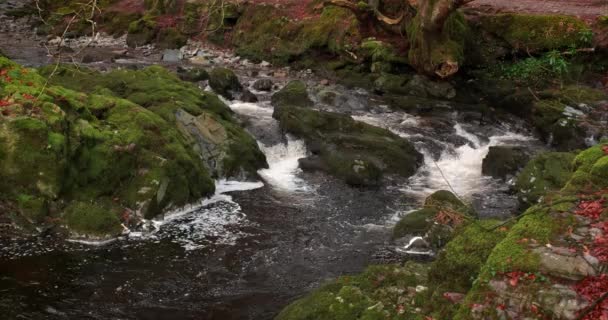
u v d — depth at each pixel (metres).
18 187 8.80
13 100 9.13
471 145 13.98
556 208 5.27
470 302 4.71
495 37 17.58
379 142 12.60
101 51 23.67
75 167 9.38
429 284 5.77
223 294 7.47
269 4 23.83
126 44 25.95
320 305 5.82
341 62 19.69
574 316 4.30
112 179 9.62
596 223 5.00
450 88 16.88
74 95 10.54
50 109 9.24
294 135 13.38
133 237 8.92
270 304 7.27
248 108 15.64
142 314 6.92
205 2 25.56
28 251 8.22
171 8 26.66
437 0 15.35
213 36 24.59
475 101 16.77
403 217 9.53
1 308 6.78
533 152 12.92
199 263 8.26
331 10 21.39
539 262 4.65
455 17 16.89
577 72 15.88
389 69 18.12
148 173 9.70
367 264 8.43
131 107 10.79
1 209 8.77
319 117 13.44
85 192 9.38
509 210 10.67
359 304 5.66
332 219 10.08
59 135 9.05
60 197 9.09
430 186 11.91
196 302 7.25
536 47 16.70
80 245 8.51
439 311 5.21
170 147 10.27
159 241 8.88
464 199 11.21
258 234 9.34
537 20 16.88
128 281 7.64
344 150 12.55
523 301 4.49
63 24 27.38
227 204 10.53
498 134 14.83
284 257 8.59
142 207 9.41
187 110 11.87
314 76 20.23
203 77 17.62
